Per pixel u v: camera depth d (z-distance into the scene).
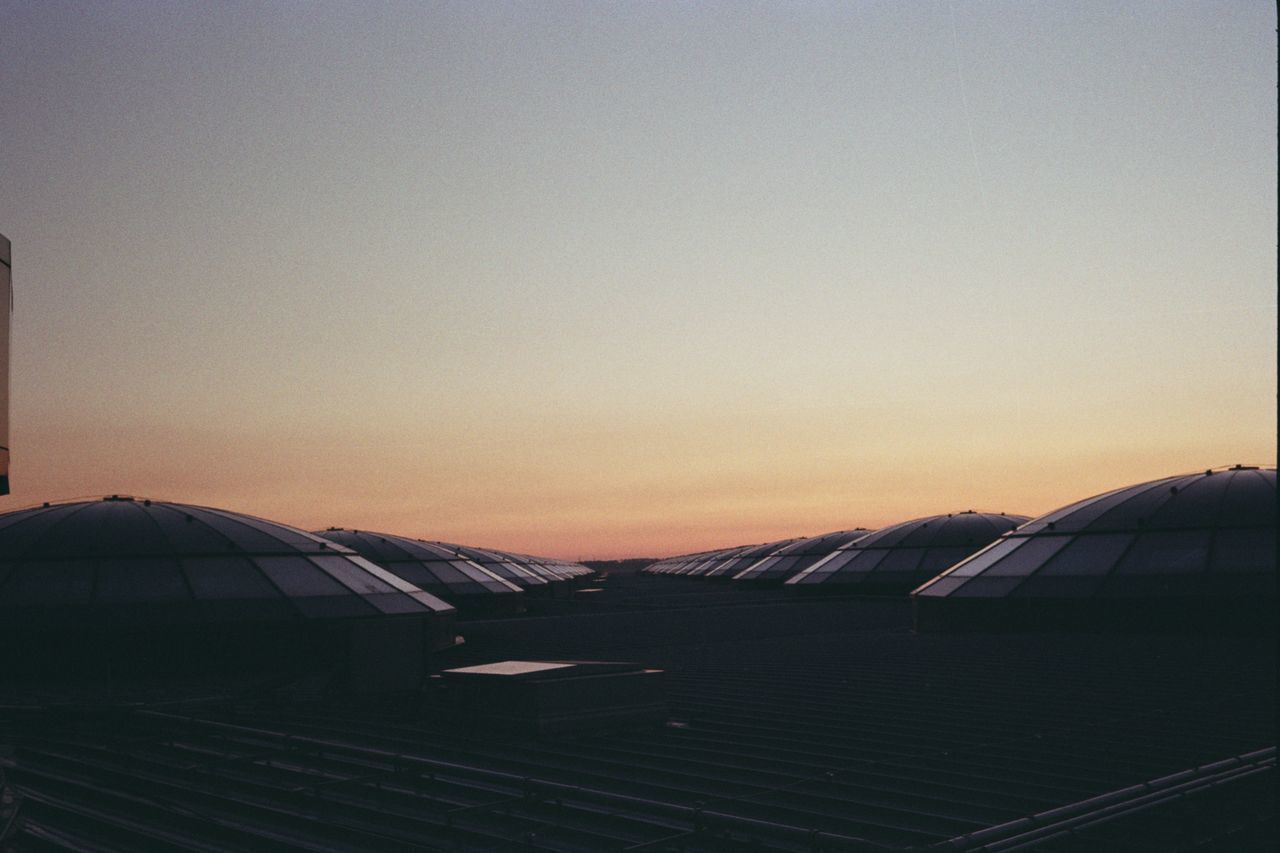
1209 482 38.75
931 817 12.09
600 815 12.52
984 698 21.33
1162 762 15.03
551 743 17.42
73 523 31.17
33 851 11.38
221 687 24.88
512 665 20.34
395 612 30.75
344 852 11.48
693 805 13.05
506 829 12.20
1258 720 18.31
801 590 69.25
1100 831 11.72
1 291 15.37
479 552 88.31
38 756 17.31
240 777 15.30
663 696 19.16
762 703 21.52
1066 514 40.97
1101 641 31.75
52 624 26.72
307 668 28.19
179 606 27.92
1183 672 24.56
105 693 24.05
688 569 153.88
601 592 94.50
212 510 34.88
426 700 22.83
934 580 40.62
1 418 15.34
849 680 24.83
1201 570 33.50
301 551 32.19
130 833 12.51
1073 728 17.73
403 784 14.48
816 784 14.01
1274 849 11.08
